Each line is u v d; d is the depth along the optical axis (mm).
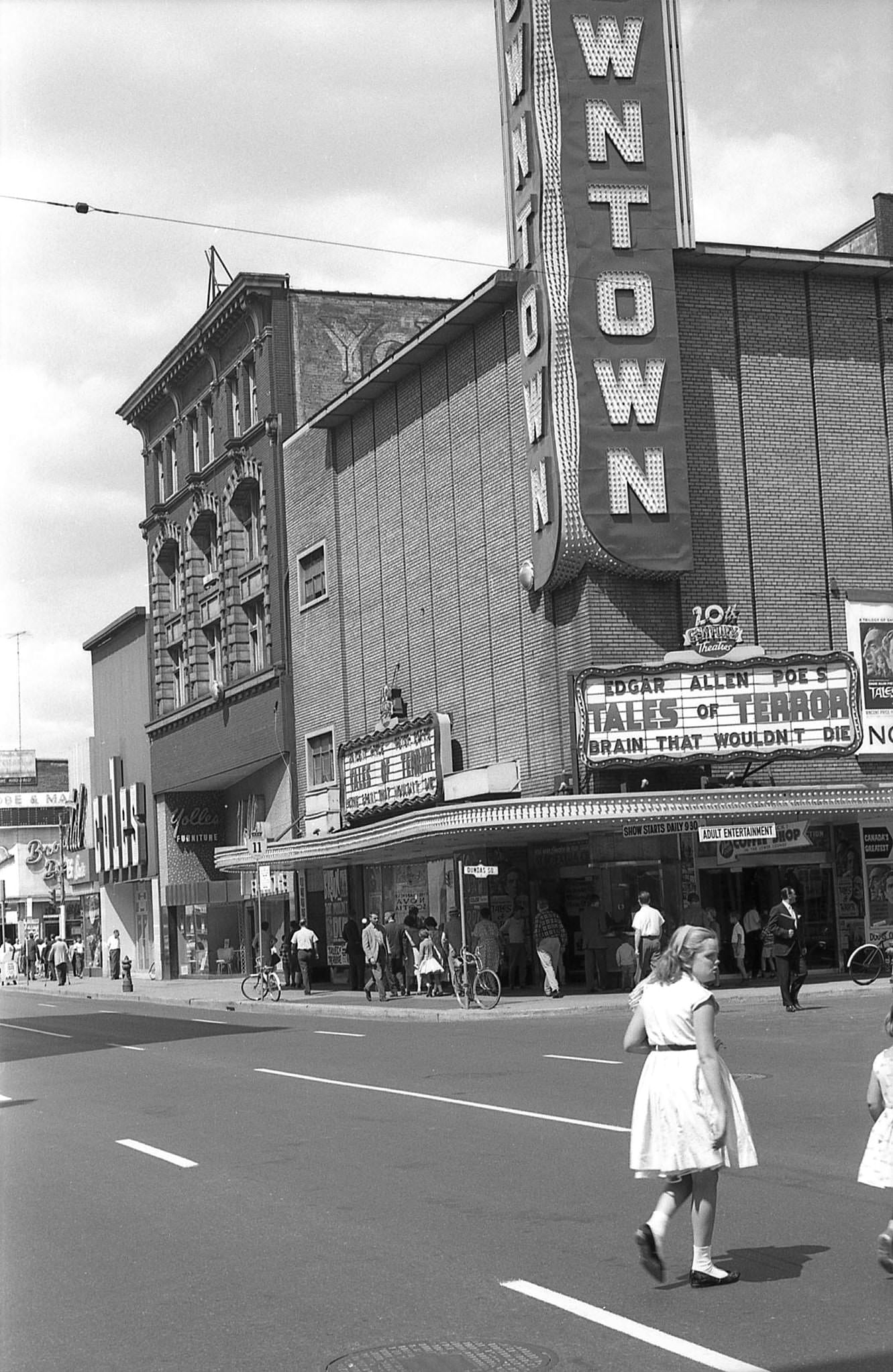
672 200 34469
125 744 69500
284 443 50875
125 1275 8914
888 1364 6555
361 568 45188
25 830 101438
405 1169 11953
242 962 58719
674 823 32125
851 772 35750
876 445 37094
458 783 36219
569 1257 8812
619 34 34750
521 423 36438
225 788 60906
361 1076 19375
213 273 56750
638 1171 8039
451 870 39156
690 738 31828
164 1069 21828
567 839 35000
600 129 34281
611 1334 7203
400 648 42688
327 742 48000
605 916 33625
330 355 51781
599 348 33625
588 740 31859
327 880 47812
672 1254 8789
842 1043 20344
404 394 42531
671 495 33688
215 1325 7727
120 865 68188
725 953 34312
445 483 40125
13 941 95000
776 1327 7191
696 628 32188
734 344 36219
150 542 64000
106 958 72688
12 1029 33594
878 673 36188
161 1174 12375
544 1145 12828
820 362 36844
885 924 34844
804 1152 11953
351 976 42781
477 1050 22250
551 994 32375
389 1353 7059
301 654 49656
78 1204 11258
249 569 53500
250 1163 12711
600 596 33688
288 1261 9031
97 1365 7141
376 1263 8852
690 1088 7996
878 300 37625
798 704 31938
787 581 35750
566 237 33781
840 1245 8805
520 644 36438
